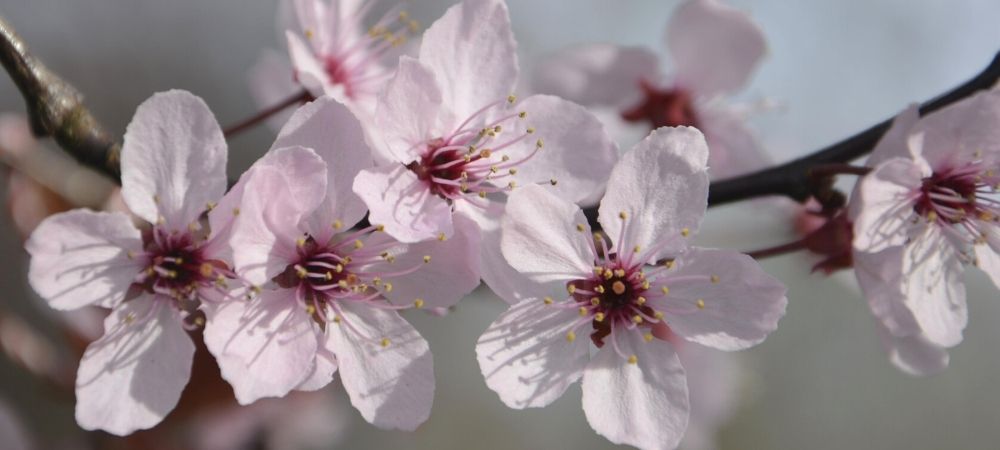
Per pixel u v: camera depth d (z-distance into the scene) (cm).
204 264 18
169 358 18
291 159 18
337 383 24
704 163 18
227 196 18
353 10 21
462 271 18
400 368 18
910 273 19
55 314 21
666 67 23
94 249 18
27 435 23
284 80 22
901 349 20
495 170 19
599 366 19
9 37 18
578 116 19
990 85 19
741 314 18
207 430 22
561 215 18
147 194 18
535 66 23
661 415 18
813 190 19
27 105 19
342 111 18
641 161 18
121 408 18
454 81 19
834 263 19
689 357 23
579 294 19
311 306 18
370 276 18
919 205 19
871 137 20
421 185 19
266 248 18
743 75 23
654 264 19
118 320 18
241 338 18
